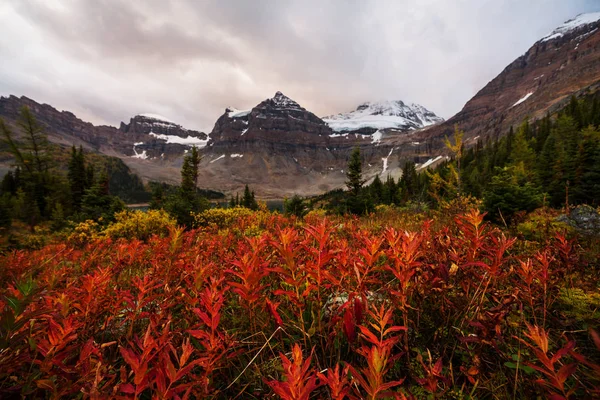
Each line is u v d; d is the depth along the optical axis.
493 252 1.66
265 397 1.31
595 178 15.91
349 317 1.34
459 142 11.91
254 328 1.79
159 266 2.53
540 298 1.67
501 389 1.32
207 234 5.64
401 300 1.44
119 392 1.03
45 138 40.25
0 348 0.95
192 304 1.73
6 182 45.69
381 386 0.87
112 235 8.59
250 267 1.44
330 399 1.29
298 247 1.57
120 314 1.90
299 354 0.89
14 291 1.15
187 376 1.41
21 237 11.91
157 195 30.77
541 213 5.98
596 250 3.05
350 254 2.12
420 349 1.57
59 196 35.62
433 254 2.11
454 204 7.89
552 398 0.83
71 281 2.18
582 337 1.59
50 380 1.01
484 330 1.25
